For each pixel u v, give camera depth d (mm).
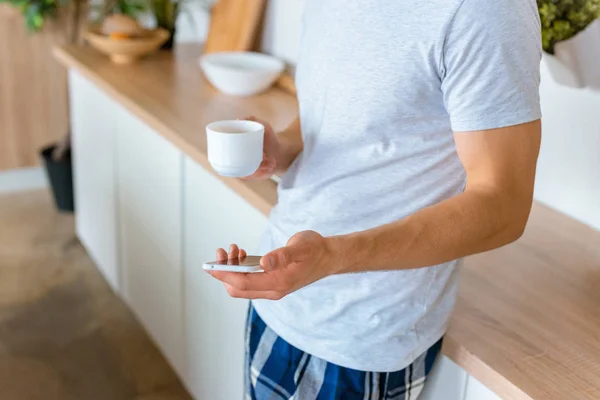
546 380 1028
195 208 1897
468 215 885
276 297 864
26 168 3623
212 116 1997
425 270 1063
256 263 874
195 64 2564
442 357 1168
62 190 3363
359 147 1040
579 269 1346
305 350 1148
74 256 3059
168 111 2018
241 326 1748
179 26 3170
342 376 1122
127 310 2701
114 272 2668
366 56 986
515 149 891
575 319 1188
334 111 1049
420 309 1084
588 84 1341
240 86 2162
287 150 1255
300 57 1152
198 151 1722
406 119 992
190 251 1977
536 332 1146
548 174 1567
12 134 3518
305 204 1115
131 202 2348
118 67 2461
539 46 898
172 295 2152
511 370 1048
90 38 2529
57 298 2752
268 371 1200
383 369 1109
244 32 2447
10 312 2646
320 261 845
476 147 900
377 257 870
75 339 2520
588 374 1047
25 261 2996
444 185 1029
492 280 1295
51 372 2346
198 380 2080
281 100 2182
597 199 1475
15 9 3295
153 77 2361
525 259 1374
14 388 2262
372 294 1067
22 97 3463
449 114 959
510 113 880
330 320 1104
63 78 3510
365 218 1058
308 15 1118
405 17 935
